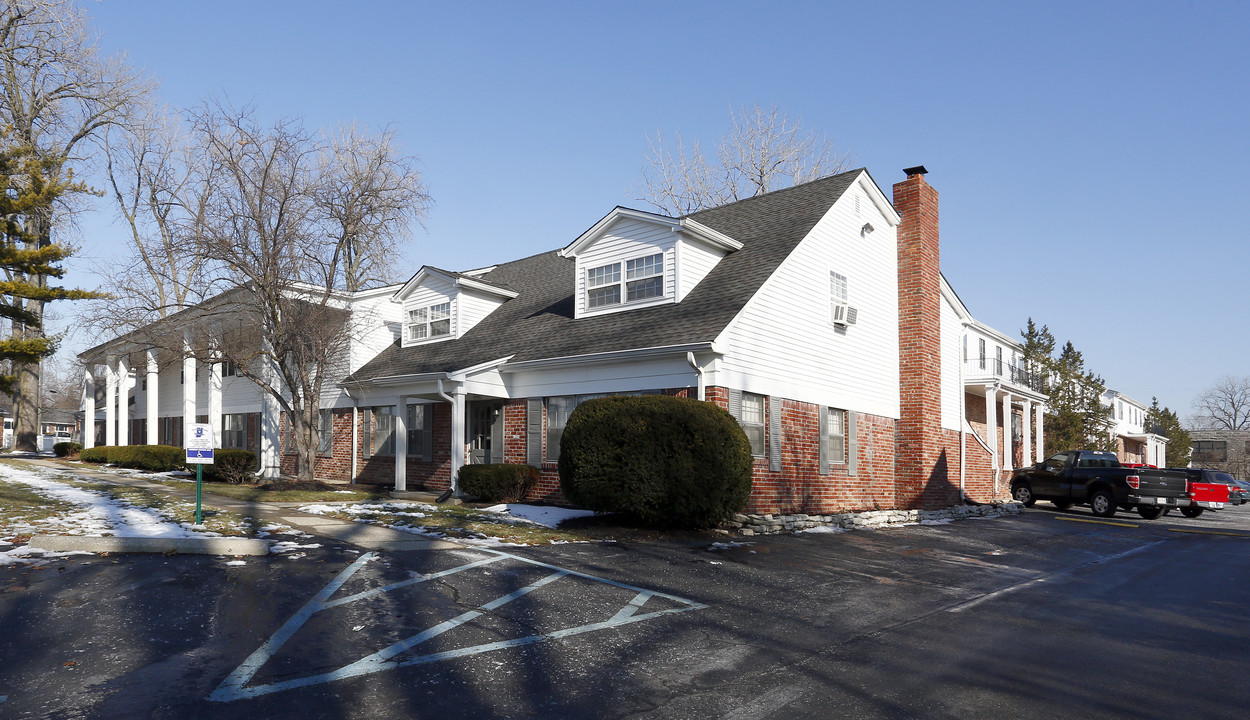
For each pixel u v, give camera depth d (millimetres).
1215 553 15109
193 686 5637
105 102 34094
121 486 18766
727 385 15727
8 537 10586
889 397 21953
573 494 14352
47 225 30109
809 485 18219
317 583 8828
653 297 18250
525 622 7652
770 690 5996
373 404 23281
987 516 21625
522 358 18625
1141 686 6352
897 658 6953
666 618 8055
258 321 21328
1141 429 60688
